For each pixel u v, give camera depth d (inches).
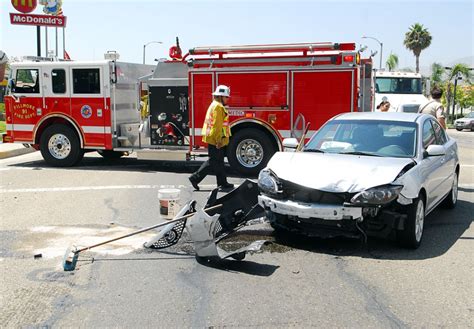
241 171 445.7
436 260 216.7
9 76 505.4
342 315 163.8
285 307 169.9
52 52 546.6
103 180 422.9
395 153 256.4
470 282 191.6
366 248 232.8
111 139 484.7
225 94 370.3
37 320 161.2
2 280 195.0
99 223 281.1
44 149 505.4
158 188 386.3
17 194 361.1
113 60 483.8
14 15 961.5
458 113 2111.2
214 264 212.5
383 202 214.5
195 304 172.6
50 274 201.3
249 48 430.6
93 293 182.4
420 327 155.6
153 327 156.2
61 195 357.4
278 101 430.0
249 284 190.1
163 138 480.7
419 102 758.5
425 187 240.7
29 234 258.8
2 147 637.3
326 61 416.2
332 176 227.0
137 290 184.9
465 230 266.8
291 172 235.0
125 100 507.8
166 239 233.6
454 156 309.7
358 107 416.5
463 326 156.3
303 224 228.4
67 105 492.4
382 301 174.7
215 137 366.9
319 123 422.6
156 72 477.4
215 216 210.8
